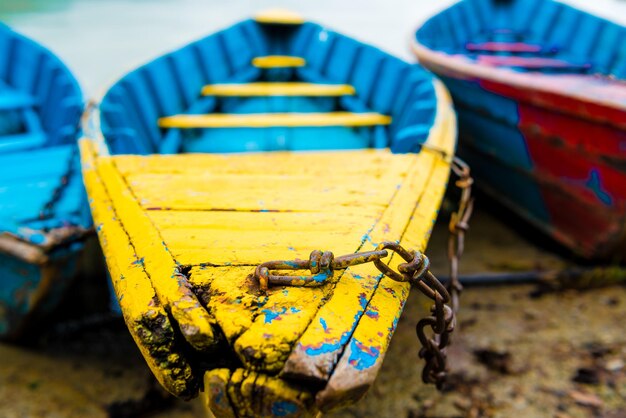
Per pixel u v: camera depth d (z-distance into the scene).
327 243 1.32
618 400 2.47
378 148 3.35
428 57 4.15
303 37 4.82
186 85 3.91
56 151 3.29
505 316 3.11
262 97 4.13
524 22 5.64
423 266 1.08
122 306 1.11
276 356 0.92
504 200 4.07
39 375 2.62
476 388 2.57
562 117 2.98
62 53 14.70
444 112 2.80
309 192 1.70
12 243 2.33
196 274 1.15
